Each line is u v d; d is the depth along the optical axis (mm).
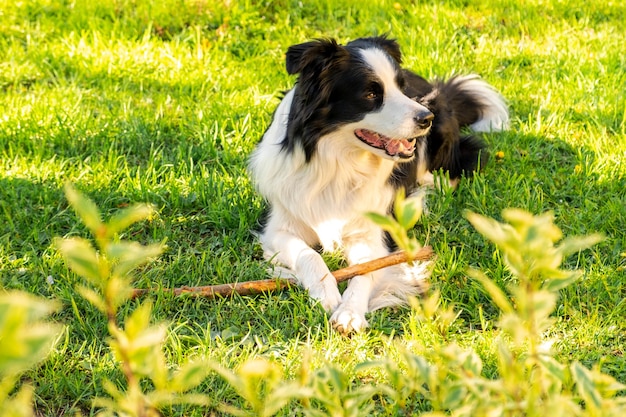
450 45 6766
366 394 1565
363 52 3953
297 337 3268
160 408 2799
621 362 3117
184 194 4586
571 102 5828
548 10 7461
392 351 3164
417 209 1344
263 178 4289
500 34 7098
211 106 5676
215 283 3766
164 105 5727
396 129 3818
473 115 5645
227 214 4305
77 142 5109
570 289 3596
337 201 4152
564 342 3238
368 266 3828
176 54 6414
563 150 5266
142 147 5137
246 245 4172
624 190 4637
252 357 3131
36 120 5312
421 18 7168
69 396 2941
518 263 1342
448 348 1562
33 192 4449
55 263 3762
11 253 3965
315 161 4074
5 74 6059
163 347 3199
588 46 6809
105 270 1201
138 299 3488
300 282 3781
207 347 3152
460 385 1479
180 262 3908
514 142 5270
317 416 1568
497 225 1313
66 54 6324
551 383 1530
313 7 7289
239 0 7152
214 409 2883
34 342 859
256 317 3486
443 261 3887
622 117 5531
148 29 6664
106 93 5805
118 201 4473
